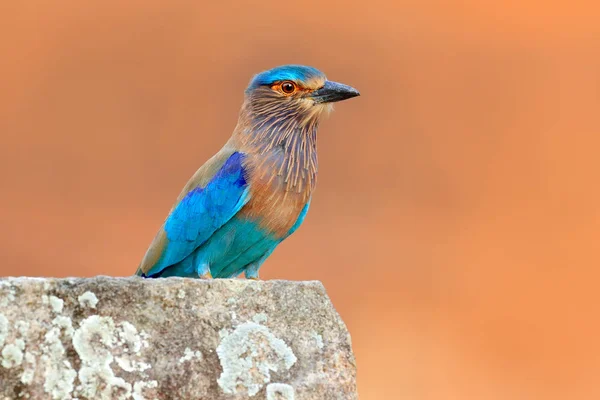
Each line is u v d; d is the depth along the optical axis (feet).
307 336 22.57
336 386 22.56
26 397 22.39
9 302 22.41
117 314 22.48
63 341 22.43
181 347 22.50
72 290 22.45
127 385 22.45
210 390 22.49
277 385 22.53
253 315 22.56
